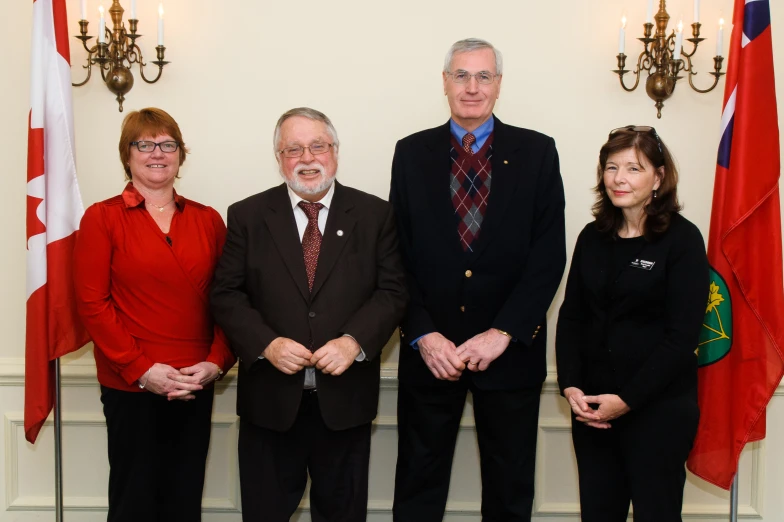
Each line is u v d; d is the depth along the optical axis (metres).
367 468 2.38
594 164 2.96
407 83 2.95
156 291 2.30
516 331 2.29
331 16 2.93
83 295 2.26
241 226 2.33
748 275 2.43
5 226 2.98
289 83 2.95
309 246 2.32
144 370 2.24
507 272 2.38
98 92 2.95
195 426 2.41
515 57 2.93
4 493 3.02
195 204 2.47
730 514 2.66
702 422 2.45
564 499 3.04
